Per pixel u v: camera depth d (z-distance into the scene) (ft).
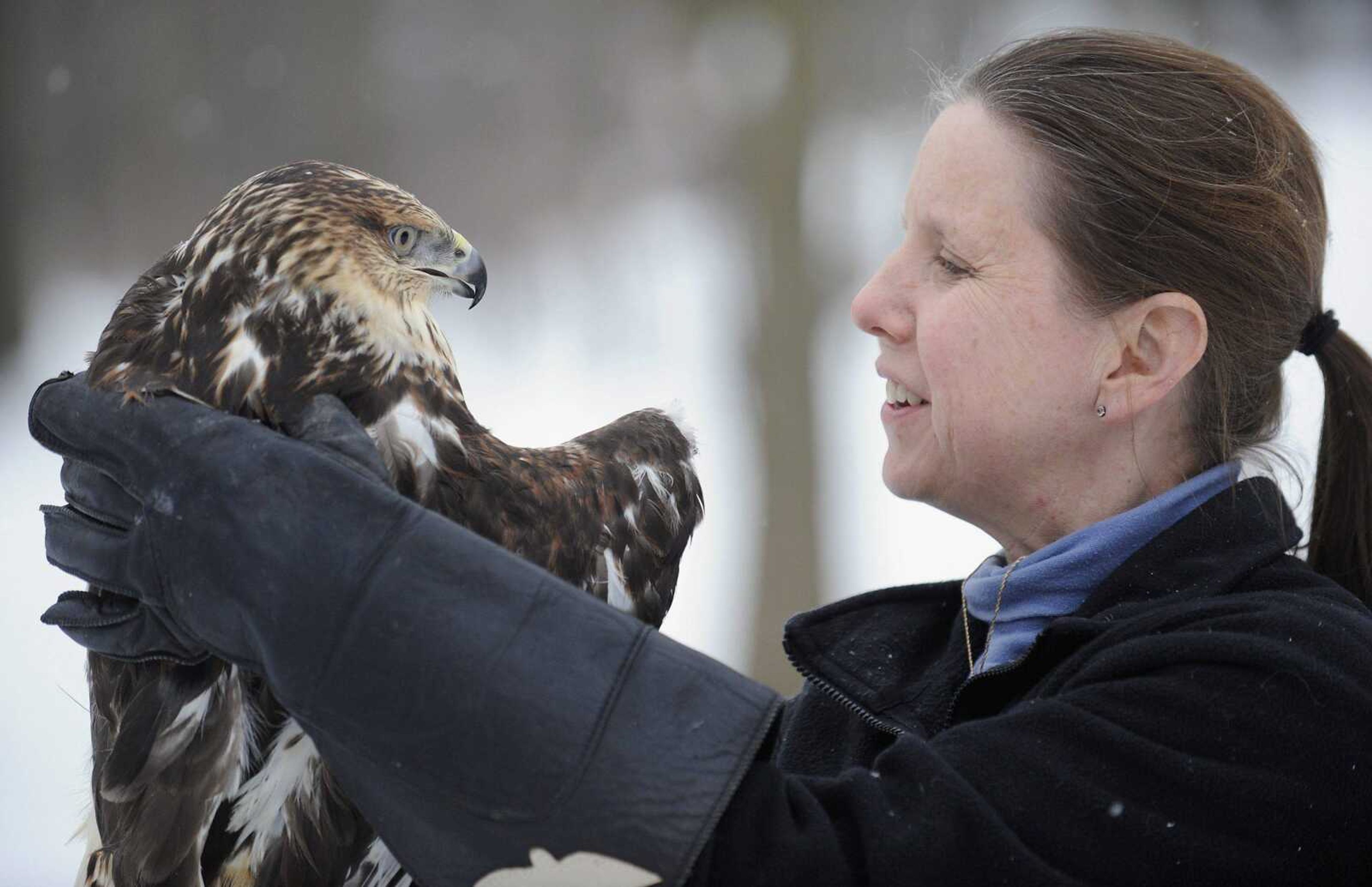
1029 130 8.02
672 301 46.19
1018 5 49.14
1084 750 6.77
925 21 46.91
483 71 55.21
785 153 36.19
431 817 6.34
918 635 8.83
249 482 6.81
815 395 34.73
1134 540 7.89
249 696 8.05
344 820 8.05
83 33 58.34
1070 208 7.85
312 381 8.83
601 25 52.54
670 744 6.23
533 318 48.16
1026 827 6.61
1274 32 57.52
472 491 9.00
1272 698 6.74
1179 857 6.55
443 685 6.23
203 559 6.76
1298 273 8.05
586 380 42.86
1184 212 7.76
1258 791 6.58
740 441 37.65
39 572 31.91
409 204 9.58
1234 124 7.95
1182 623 7.26
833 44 40.65
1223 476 8.00
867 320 8.61
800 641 8.75
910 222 8.54
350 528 6.56
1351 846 6.70
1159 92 7.95
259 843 8.03
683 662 6.44
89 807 9.43
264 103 58.13
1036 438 8.05
